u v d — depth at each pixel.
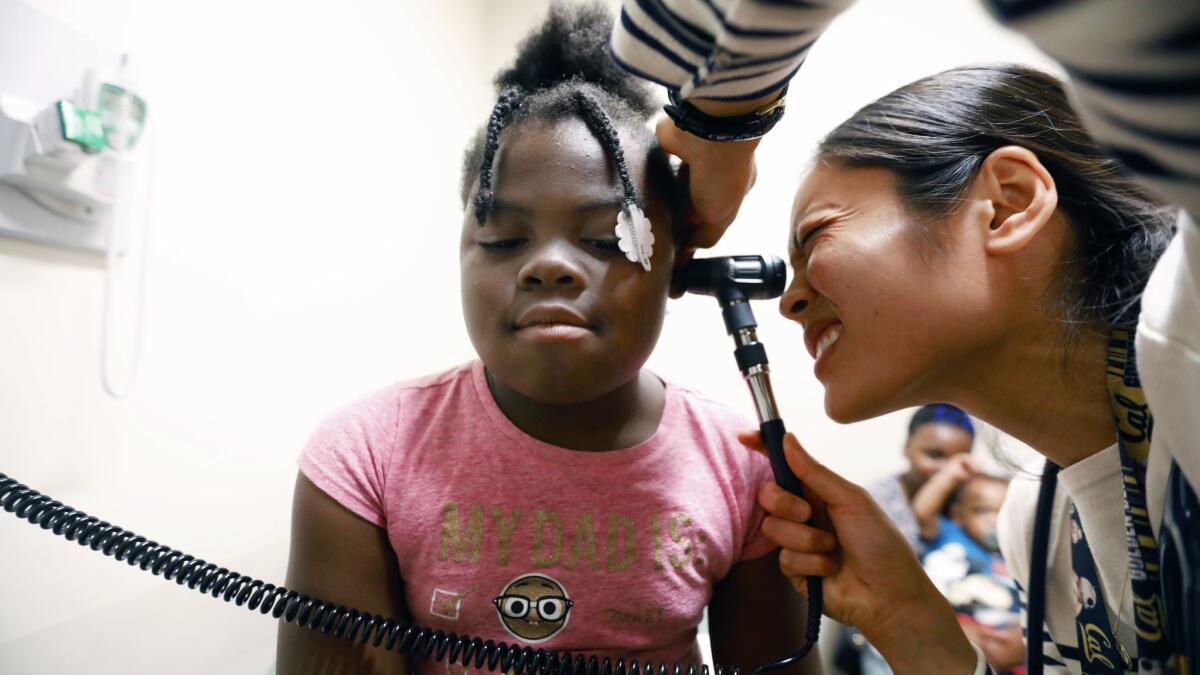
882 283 0.51
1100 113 0.19
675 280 0.60
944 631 0.58
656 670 0.54
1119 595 0.52
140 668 0.68
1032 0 0.16
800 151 1.21
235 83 0.77
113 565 0.66
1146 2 0.15
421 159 1.12
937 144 0.52
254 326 0.81
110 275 0.64
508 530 0.55
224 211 0.76
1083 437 0.53
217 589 0.51
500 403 0.60
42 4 0.57
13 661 0.58
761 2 0.25
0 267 0.56
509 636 0.54
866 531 0.59
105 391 0.64
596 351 0.50
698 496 0.60
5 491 0.48
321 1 0.89
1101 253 0.49
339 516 0.55
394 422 0.60
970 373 0.54
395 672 0.55
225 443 0.77
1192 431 0.29
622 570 0.55
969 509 1.15
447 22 1.18
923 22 1.17
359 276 0.98
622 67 0.37
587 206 0.50
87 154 0.59
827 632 1.13
